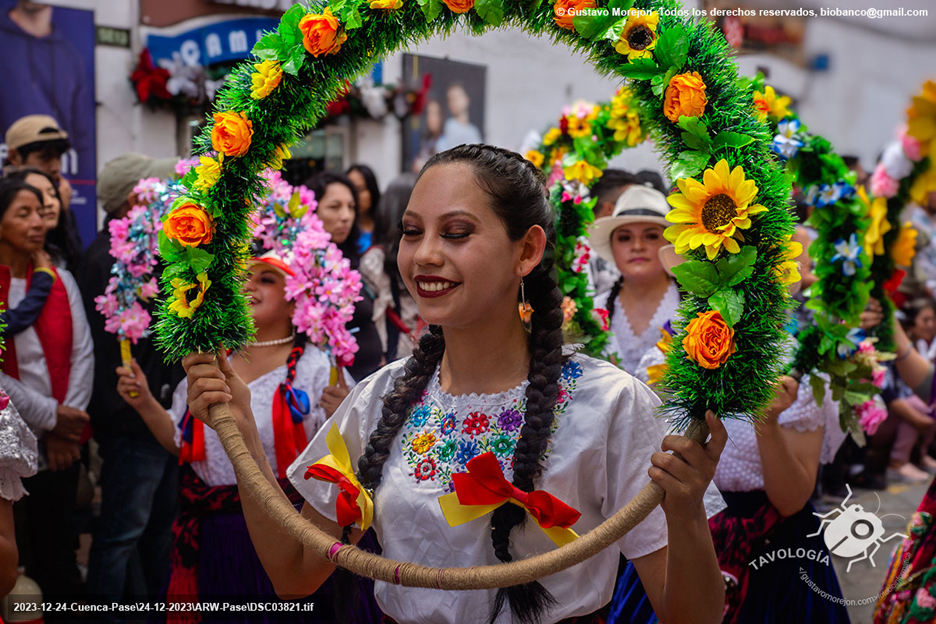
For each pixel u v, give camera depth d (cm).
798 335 255
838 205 264
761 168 144
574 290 286
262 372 281
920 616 170
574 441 149
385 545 158
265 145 164
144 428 339
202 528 272
